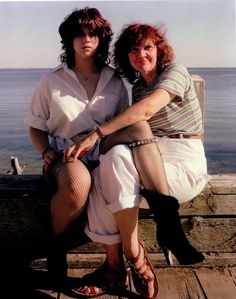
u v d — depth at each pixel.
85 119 2.77
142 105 2.41
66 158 2.43
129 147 2.37
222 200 2.86
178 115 2.62
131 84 2.89
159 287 2.65
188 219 2.89
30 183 2.90
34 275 2.83
